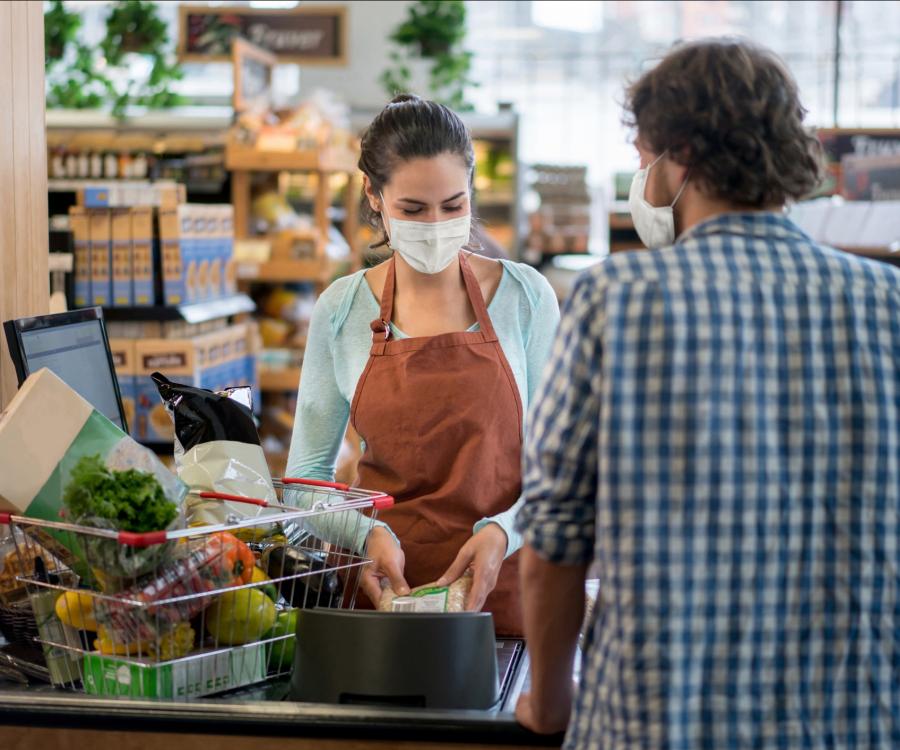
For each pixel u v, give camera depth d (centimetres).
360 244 756
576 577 142
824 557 135
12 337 196
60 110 798
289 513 175
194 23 852
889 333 138
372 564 203
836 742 135
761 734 133
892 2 1048
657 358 132
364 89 1063
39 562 176
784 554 134
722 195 139
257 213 659
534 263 916
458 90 919
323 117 675
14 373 238
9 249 237
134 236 452
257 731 163
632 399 132
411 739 161
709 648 133
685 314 133
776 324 135
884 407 136
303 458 230
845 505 135
